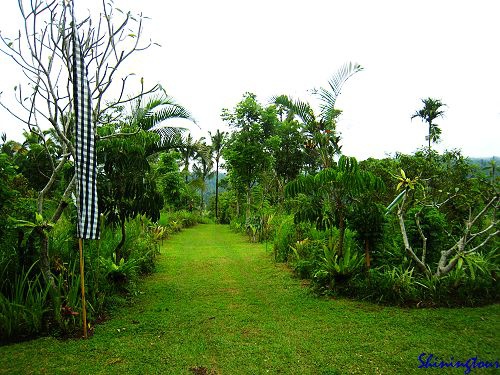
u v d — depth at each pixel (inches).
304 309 179.0
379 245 205.2
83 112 135.1
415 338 139.4
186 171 892.6
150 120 241.4
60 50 154.3
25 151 209.0
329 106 243.3
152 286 227.5
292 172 657.0
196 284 233.3
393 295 181.6
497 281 188.4
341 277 203.0
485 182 219.6
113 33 158.7
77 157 135.5
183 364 121.0
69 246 189.5
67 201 159.6
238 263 305.7
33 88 157.0
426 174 287.1
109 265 196.2
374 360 122.3
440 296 178.1
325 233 273.9
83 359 124.5
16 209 170.9
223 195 1195.3
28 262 165.5
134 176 205.8
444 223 206.8
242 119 556.4
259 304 189.2
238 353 128.8
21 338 140.3
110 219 207.5
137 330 150.9
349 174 190.5
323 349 131.3
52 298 150.2
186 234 596.4
